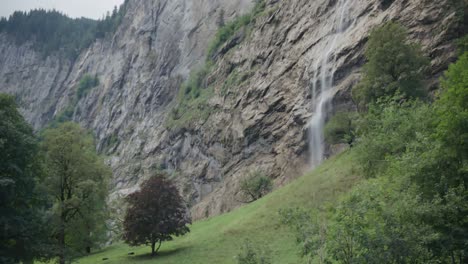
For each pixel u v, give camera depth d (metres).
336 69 60.97
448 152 19.55
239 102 82.94
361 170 36.75
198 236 41.41
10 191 27.20
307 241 15.84
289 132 67.81
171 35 155.50
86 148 40.84
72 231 38.19
